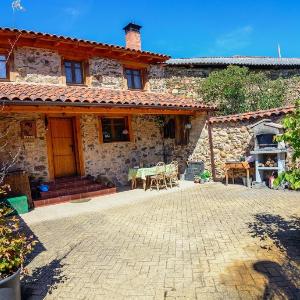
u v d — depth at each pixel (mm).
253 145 9930
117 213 7598
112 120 11766
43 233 6293
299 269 3957
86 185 10352
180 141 12648
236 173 10547
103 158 11359
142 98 10695
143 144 12547
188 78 14055
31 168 9789
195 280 3869
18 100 7137
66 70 11055
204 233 5574
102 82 11711
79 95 8891
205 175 11312
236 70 12680
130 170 11062
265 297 3385
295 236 5086
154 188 10867
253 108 13219
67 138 10883
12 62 9875
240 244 4906
